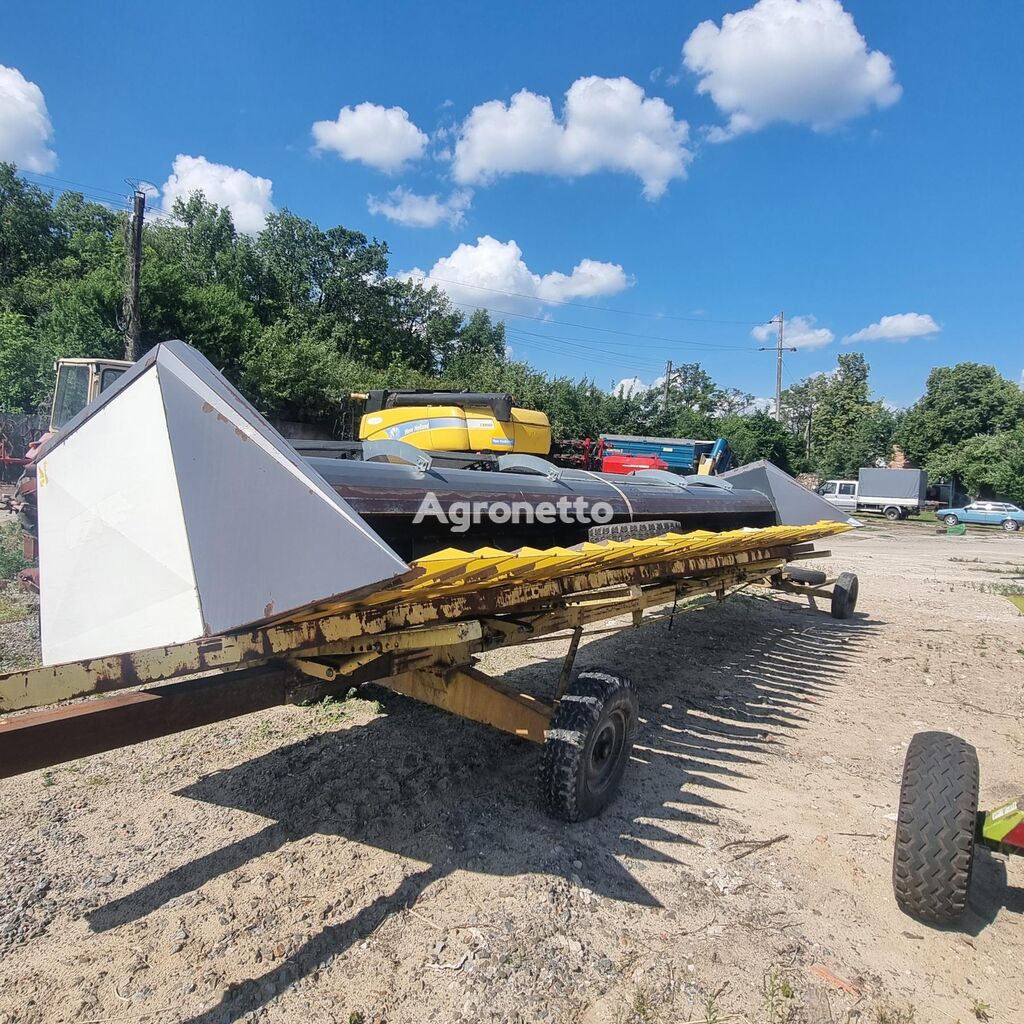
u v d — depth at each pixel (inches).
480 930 94.7
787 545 221.8
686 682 215.5
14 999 80.2
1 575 289.6
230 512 74.4
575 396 1366.9
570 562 101.0
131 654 68.4
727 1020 82.3
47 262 1469.0
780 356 1950.1
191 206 1494.8
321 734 156.9
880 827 131.6
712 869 114.1
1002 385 1929.1
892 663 252.1
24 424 622.8
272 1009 80.4
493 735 159.9
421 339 1852.9
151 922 94.0
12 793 127.6
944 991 90.4
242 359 952.3
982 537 1031.0
